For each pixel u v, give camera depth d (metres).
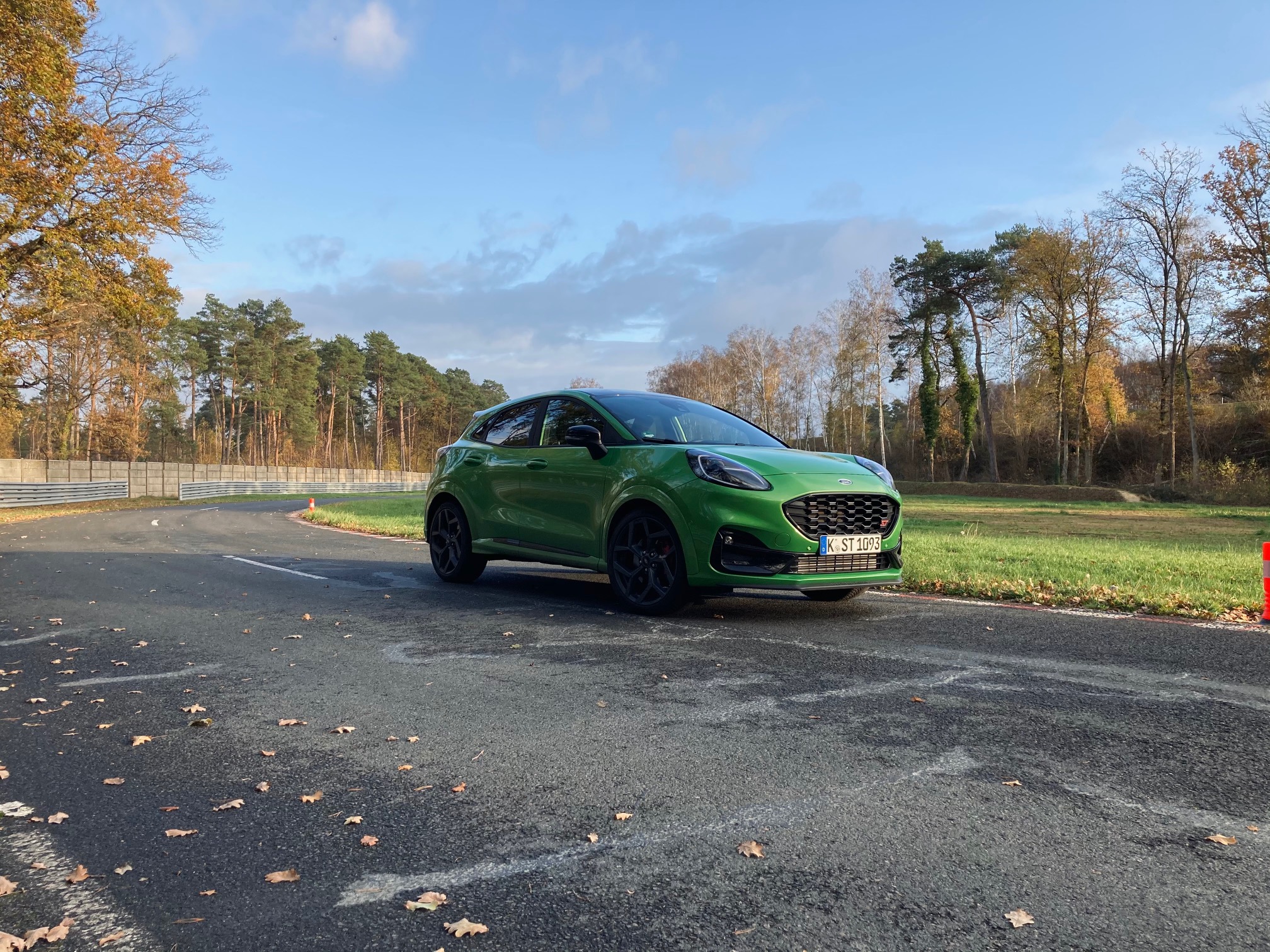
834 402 63.72
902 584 7.19
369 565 9.48
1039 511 26.25
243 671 4.30
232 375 71.75
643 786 2.58
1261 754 2.80
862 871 2.00
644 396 6.84
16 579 8.43
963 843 2.14
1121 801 2.41
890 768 2.70
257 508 28.95
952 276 53.41
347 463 86.75
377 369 89.19
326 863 2.10
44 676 4.25
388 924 1.79
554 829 2.28
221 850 2.19
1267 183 33.12
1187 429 45.50
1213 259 35.03
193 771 2.80
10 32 18.59
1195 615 5.64
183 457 67.81
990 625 5.21
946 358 58.47
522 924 1.78
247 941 1.73
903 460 68.56
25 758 2.97
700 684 3.81
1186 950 1.63
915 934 1.71
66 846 2.22
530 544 6.69
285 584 7.79
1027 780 2.57
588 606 6.14
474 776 2.70
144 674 4.26
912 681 3.82
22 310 22.23
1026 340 50.50
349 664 4.38
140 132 21.73
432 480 8.01
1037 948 1.65
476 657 4.46
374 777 2.71
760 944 1.69
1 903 1.91
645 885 1.95
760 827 2.26
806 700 3.52
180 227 22.20
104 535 15.42
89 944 1.72
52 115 20.06
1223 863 2.01
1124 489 38.31
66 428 49.06
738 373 68.12
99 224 21.17
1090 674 3.92
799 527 5.20
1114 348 43.69
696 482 5.36
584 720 3.28
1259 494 33.00
